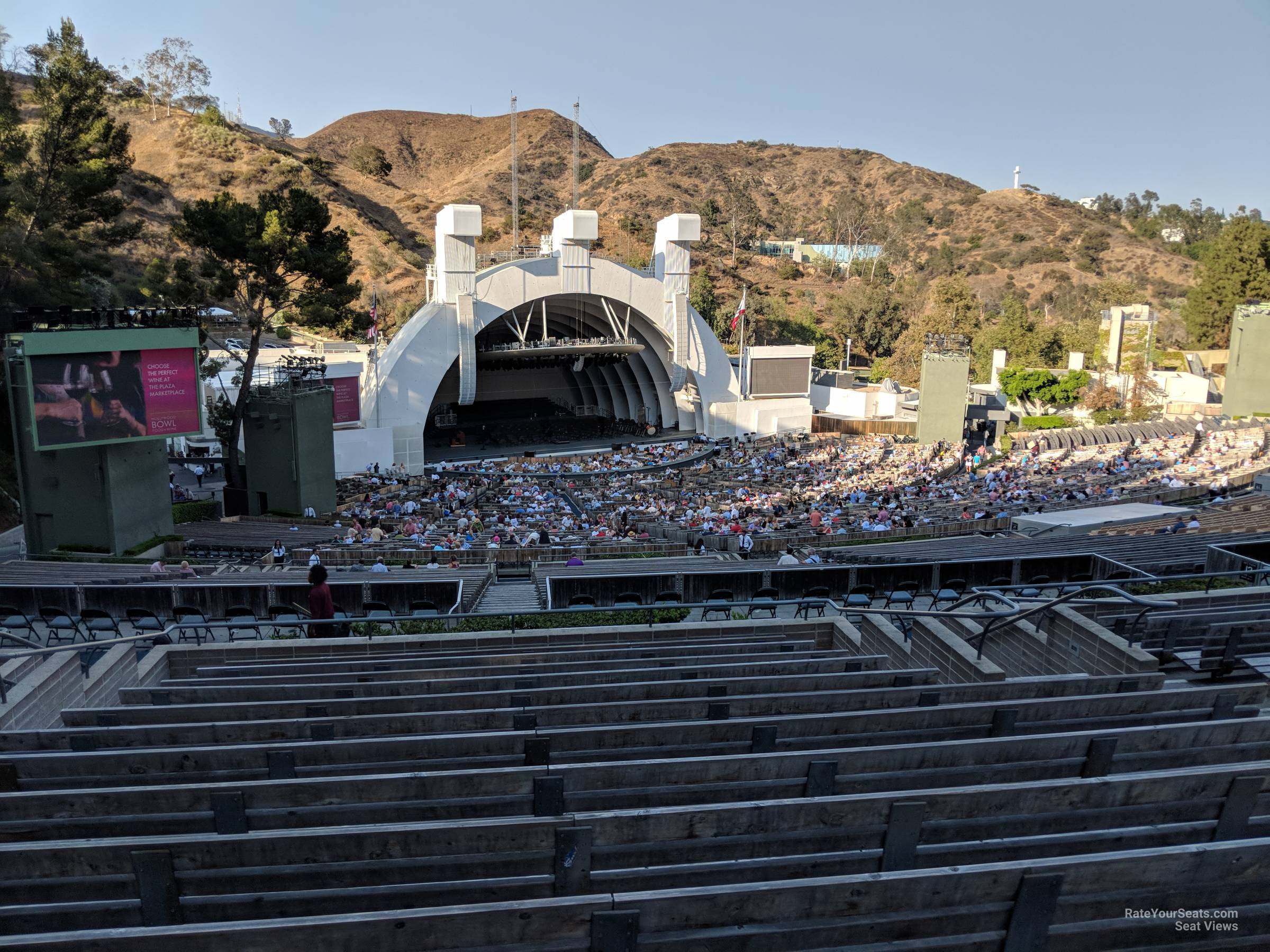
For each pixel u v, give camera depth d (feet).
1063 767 21.83
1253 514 87.40
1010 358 296.92
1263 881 17.04
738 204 603.67
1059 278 539.29
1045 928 16.47
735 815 18.24
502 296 190.60
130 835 19.69
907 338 324.39
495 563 83.15
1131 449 162.91
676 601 57.57
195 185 382.42
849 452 184.85
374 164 528.22
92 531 89.04
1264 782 19.52
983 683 27.89
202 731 24.90
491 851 17.92
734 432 224.94
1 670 29.48
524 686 30.73
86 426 84.12
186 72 474.49
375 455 172.96
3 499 117.80
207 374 126.41
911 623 45.27
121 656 34.12
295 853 17.54
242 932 14.56
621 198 624.18
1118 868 16.44
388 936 14.98
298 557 84.43
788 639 41.47
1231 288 289.33
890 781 21.40
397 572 72.33
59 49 142.72
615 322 208.13
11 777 22.06
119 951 14.39
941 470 155.33
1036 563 62.49
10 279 133.49
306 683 32.19
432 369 183.21
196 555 91.20
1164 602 31.45
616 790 20.63
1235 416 189.98
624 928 15.37
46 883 17.24
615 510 125.59
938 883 16.03
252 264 119.34
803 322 385.70
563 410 271.49
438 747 23.16
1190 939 16.84
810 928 15.92
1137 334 280.92
